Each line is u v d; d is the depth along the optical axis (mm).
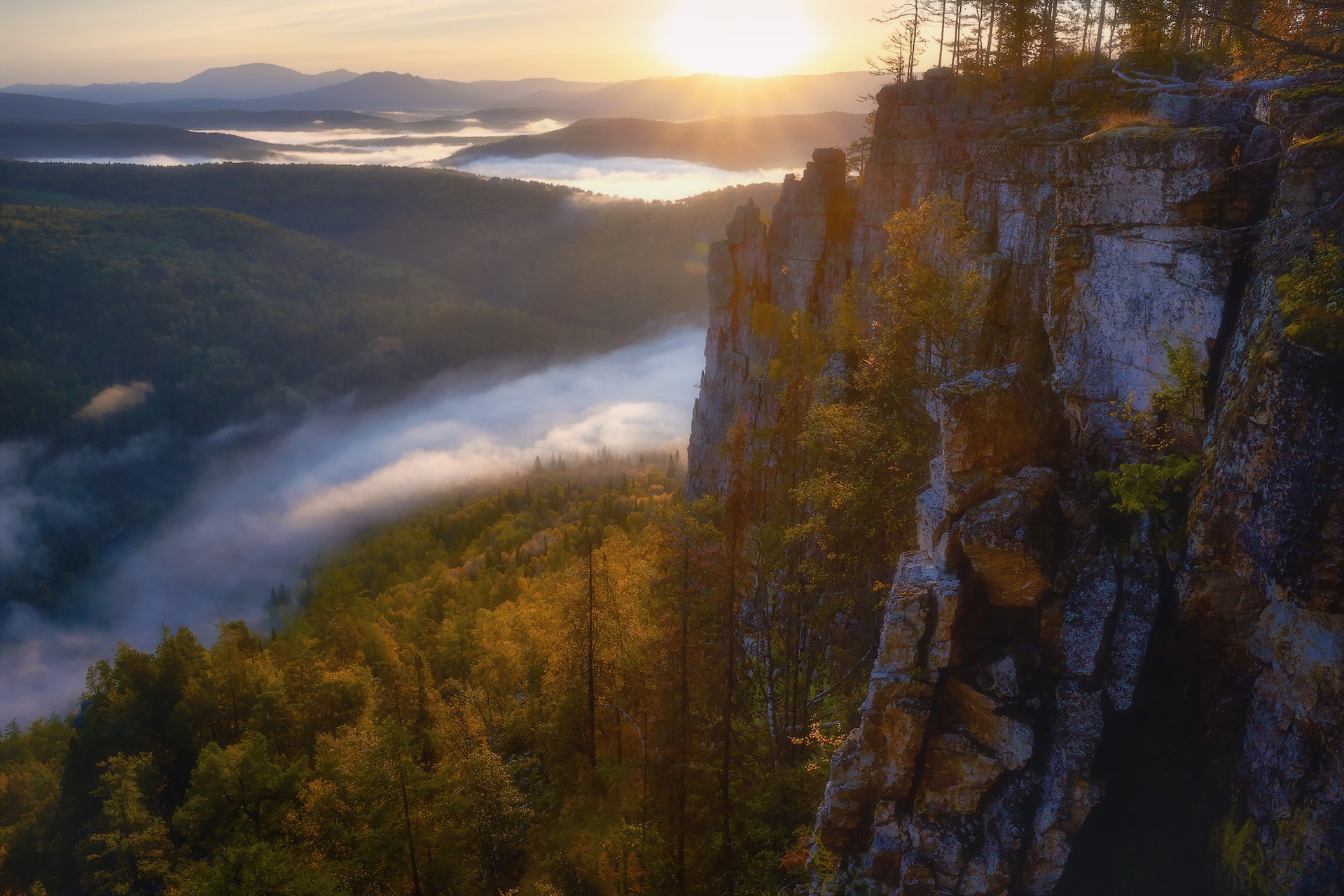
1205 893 20406
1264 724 19703
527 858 41781
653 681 40156
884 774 22469
